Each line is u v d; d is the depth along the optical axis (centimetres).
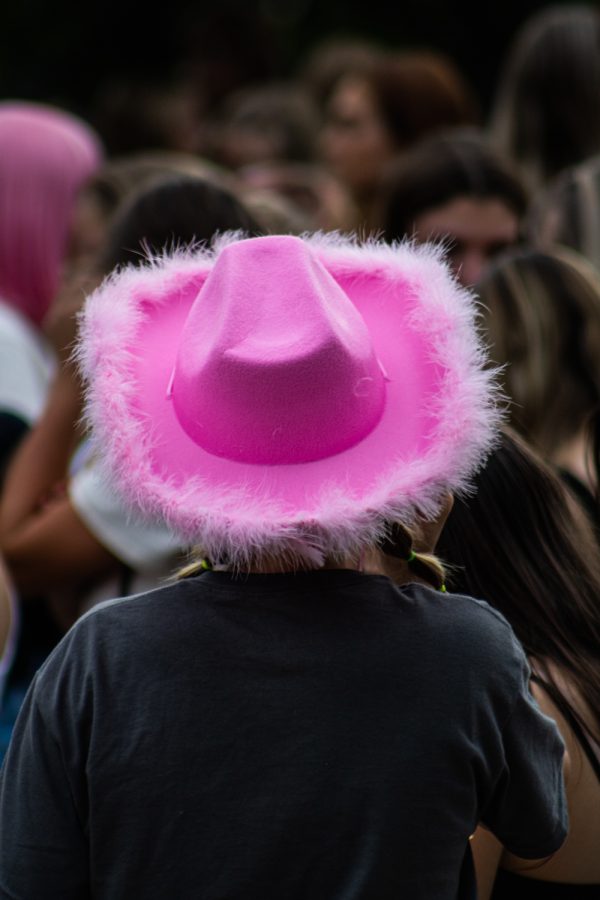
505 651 500
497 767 491
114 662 485
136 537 779
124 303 521
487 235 1105
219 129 1812
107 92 2309
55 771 484
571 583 623
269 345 481
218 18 2270
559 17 1353
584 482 784
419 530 529
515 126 1362
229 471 490
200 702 476
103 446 494
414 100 1533
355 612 488
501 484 625
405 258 536
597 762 584
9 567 819
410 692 479
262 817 468
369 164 1548
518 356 825
